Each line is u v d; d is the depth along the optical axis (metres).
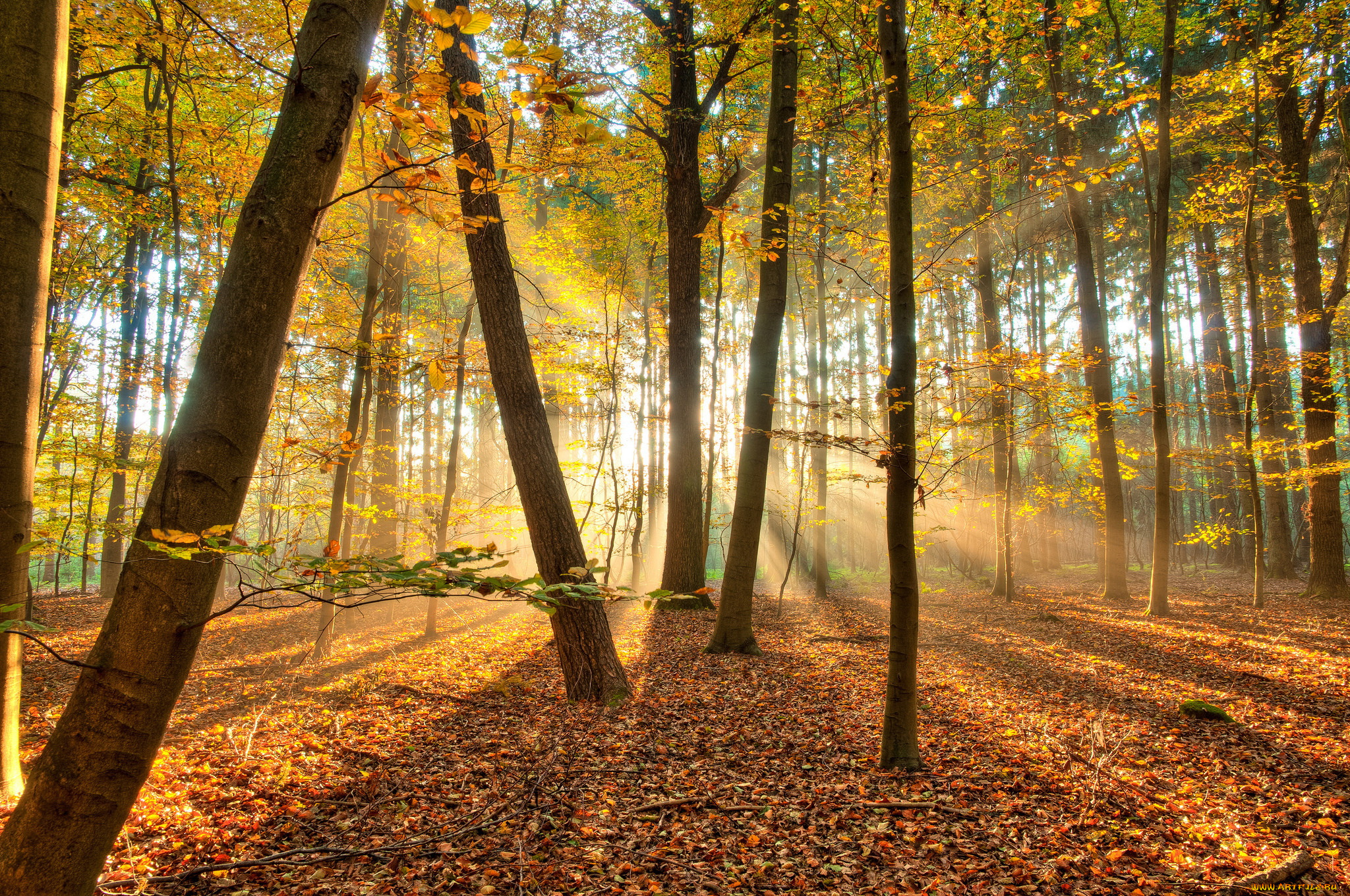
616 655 7.36
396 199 2.36
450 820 4.34
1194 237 21.95
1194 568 22.03
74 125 9.46
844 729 6.33
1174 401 25.41
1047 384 6.69
